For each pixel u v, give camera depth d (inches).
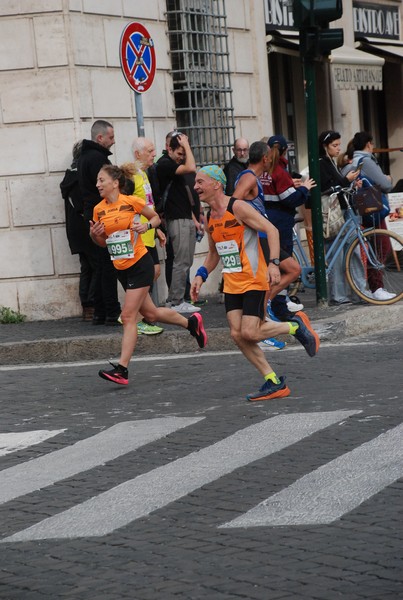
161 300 970.1
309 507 387.2
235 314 568.1
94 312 852.0
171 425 530.0
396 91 1501.0
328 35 798.5
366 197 837.8
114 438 515.2
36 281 921.5
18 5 903.7
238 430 509.0
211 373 660.7
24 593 327.3
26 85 908.6
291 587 313.4
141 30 804.0
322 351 704.4
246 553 346.3
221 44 1072.2
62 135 908.0
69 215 862.5
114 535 378.0
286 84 1254.3
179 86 1021.8
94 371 700.7
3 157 917.2
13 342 771.4
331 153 856.3
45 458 492.4
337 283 853.2
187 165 871.1
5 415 587.2
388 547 340.8
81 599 318.3
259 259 561.6
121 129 945.5
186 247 881.5
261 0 1133.7
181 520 387.5
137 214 644.7
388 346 706.8
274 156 751.1
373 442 463.2
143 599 313.9
